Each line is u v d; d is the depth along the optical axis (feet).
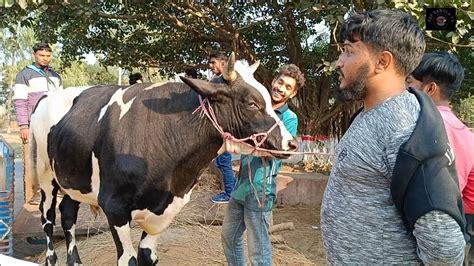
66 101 13.06
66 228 14.15
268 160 11.27
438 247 4.78
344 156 5.56
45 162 13.73
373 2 18.12
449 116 8.14
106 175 11.12
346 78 5.68
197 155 10.91
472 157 8.04
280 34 36.24
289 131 11.46
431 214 4.77
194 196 21.06
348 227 5.50
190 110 10.80
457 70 8.21
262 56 36.24
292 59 33.65
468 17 15.61
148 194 10.84
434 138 4.95
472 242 9.22
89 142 11.60
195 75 23.38
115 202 10.90
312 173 25.75
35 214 18.44
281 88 11.27
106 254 15.72
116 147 10.91
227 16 30.99
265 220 11.38
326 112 33.12
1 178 15.65
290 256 16.06
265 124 10.38
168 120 10.86
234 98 10.37
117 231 11.00
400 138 5.08
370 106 5.68
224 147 10.93
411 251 5.29
